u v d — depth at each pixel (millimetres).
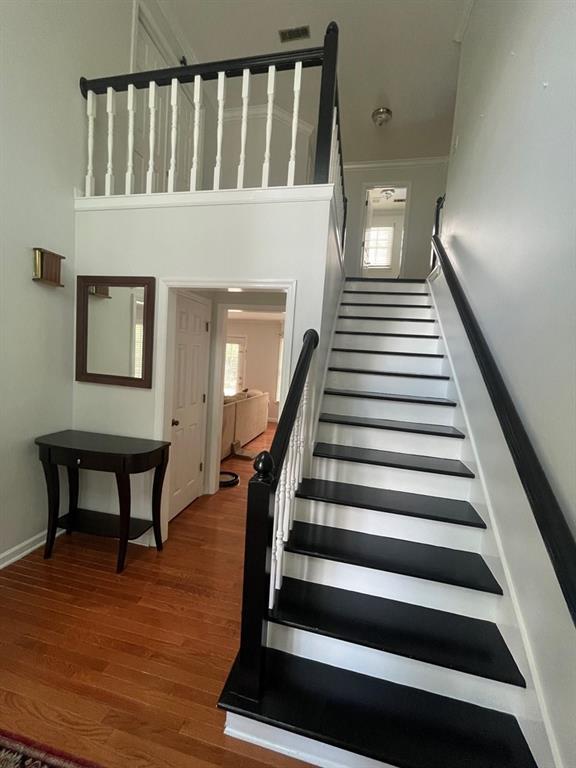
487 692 1290
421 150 5496
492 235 2082
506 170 1902
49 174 2377
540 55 1552
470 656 1317
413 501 1867
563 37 1351
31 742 1312
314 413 2225
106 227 2564
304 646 1471
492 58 2309
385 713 1275
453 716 1264
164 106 3596
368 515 1803
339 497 1845
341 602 1551
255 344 8844
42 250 2293
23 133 2180
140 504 2693
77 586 2160
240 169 2330
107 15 2729
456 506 1836
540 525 1110
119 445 2398
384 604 1552
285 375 2326
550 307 1346
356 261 6039
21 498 2377
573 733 986
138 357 2561
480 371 1880
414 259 5855
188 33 3693
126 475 2250
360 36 3561
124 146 3045
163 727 1388
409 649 1337
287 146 4676
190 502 3502
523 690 1229
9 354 2219
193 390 3387
